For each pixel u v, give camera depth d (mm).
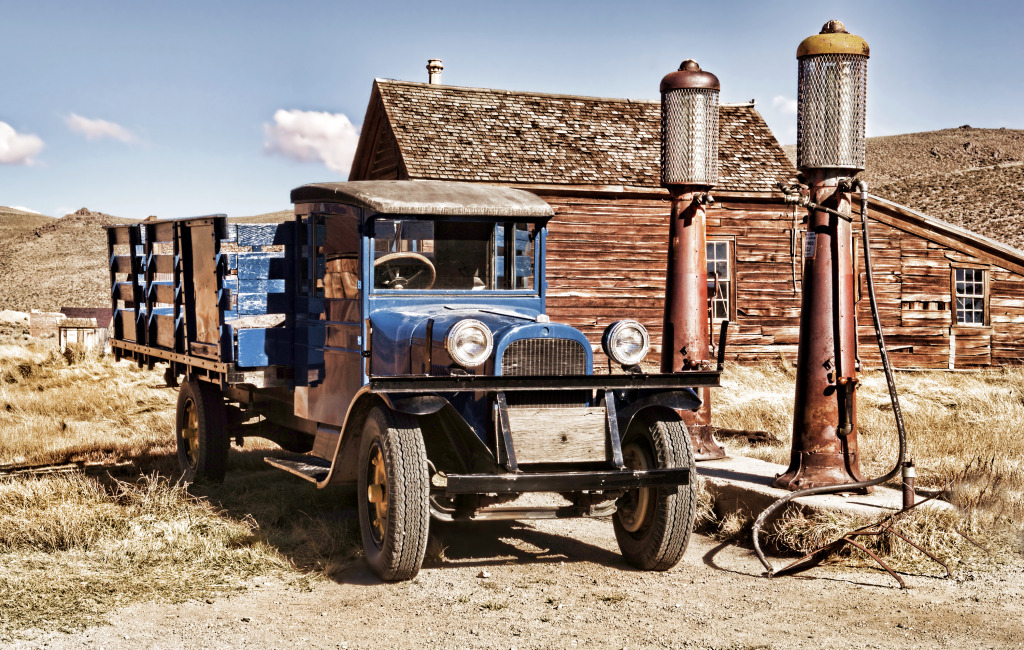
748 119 22406
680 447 6168
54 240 98562
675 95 9234
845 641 4793
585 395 6133
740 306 20672
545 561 6508
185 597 5547
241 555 6406
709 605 5434
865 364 21797
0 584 5602
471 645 4746
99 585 5699
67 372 17797
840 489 7070
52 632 4891
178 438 9656
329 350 7293
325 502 8047
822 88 7605
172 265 9070
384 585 5848
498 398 5828
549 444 5898
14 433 12023
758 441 10906
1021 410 13117
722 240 20547
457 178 17969
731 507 7594
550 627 5023
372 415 6043
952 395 15344
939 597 5590
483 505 6191
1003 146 137250
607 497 6152
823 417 7500
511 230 7133
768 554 6719
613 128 21000
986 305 22422
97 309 31625
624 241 19875
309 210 7707
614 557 6629
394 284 6789
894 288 21969
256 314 7777
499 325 6109
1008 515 7109
